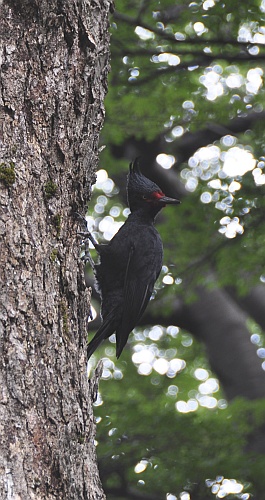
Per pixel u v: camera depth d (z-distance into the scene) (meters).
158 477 12.66
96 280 9.02
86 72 6.29
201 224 14.67
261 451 13.34
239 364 16.38
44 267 5.70
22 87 5.96
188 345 20.19
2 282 5.49
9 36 5.99
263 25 13.12
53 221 5.88
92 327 17.66
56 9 6.14
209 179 15.01
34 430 5.29
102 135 14.80
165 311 15.37
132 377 18.42
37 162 5.89
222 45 13.32
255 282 14.62
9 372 5.33
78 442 5.53
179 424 13.44
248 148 15.30
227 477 12.57
